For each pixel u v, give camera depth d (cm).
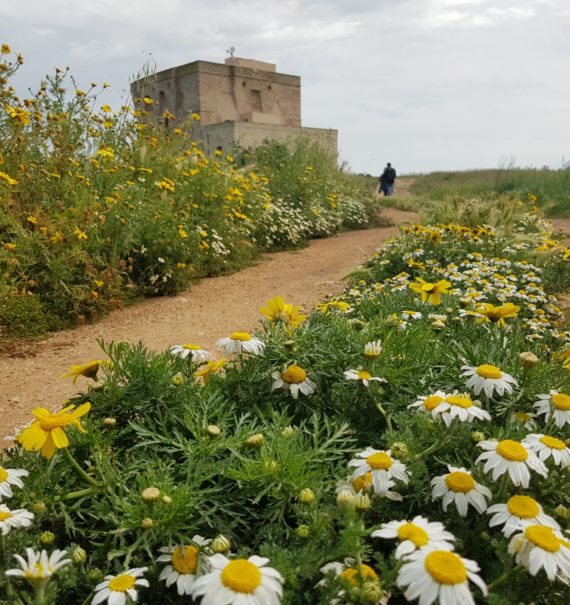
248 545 185
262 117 2791
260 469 182
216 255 913
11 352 533
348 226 1551
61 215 676
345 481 183
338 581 144
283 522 186
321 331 262
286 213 1248
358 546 148
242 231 1041
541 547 139
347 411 227
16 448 212
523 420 217
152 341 569
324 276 895
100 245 689
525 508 151
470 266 644
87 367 221
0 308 577
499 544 153
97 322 640
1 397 432
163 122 1012
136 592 153
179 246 781
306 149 1677
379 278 725
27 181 688
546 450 173
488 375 207
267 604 128
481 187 2345
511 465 161
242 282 859
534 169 2478
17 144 695
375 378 217
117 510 180
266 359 247
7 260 589
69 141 758
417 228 785
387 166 2423
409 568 130
